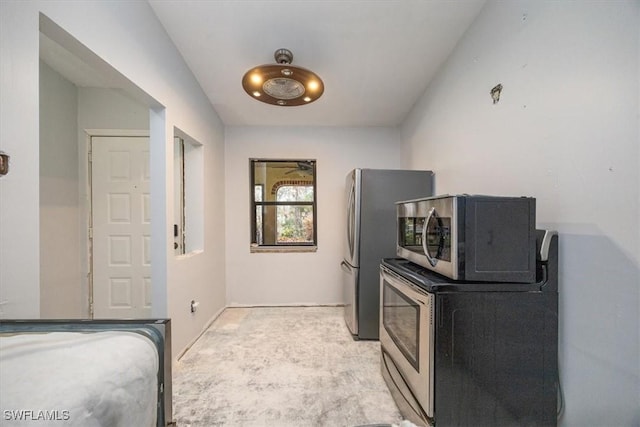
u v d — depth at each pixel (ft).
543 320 3.66
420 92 8.70
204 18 5.58
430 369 3.66
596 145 3.16
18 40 2.81
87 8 3.81
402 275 4.69
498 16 4.91
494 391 3.66
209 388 5.66
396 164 11.44
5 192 2.65
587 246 3.27
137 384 1.88
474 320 3.65
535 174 4.08
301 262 11.30
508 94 4.67
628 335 2.85
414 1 5.15
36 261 2.90
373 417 4.83
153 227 6.15
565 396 3.57
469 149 5.94
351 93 8.71
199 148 8.57
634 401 2.81
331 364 6.63
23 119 2.83
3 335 2.03
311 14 5.45
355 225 8.15
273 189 11.53
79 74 7.75
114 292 8.72
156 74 5.63
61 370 1.64
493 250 3.66
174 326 6.59
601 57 3.09
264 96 6.54
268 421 4.75
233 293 11.14
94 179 8.64
